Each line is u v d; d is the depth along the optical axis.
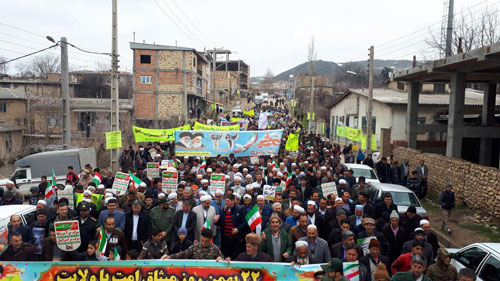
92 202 10.03
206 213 8.98
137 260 6.52
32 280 6.52
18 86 54.62
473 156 25.30
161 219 8.84
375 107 33.81
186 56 48.34
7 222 8.55
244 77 130.75
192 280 6.44
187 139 18.88
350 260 6.23
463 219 15.01
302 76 113.25
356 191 12.44
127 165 19.91
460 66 19.36
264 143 18.98
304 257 6.57
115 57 18.33
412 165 22.45
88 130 35.53
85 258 6.98
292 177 13.32
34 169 19.48
